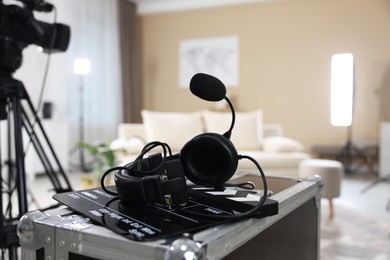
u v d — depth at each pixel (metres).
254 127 3.72
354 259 1.85
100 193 0.81
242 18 5.46
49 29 1.47
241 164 3.09
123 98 5.60
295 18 5.20
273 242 0.81
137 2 5.84
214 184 0.81
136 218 0.64
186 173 0.81
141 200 0.69
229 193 0.77
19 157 1.31
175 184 0.70
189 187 0.82
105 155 2.66
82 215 0.68
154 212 0.67
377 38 4.84
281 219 0.85
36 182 3.74
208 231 0.60
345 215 2.67
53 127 4.00
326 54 5.07
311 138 5.20
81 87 4.57
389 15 4.77
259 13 5.38
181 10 5.77
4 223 1.28
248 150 3.62
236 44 5.50
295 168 3.19
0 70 1.34
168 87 5.94
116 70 5.43
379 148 4.49
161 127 3.54
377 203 3.09
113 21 5.38
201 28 5.69
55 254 0.64
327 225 2.43
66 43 1.55
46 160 1.55
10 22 1.31
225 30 5.56
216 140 0.78
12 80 1.36
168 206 0.70
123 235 0.57
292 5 5.21
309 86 5.18
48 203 2.84
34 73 4.09
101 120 5.18
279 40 5.29
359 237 2.19
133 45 5.81
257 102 5.44
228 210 0.69
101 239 0.58
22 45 1.39
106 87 5.27
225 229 0.61
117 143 3.16
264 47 5.38
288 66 5.27
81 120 4.57
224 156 0.78
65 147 4.19
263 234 0.76
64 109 4.50
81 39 4.79
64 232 0.62
